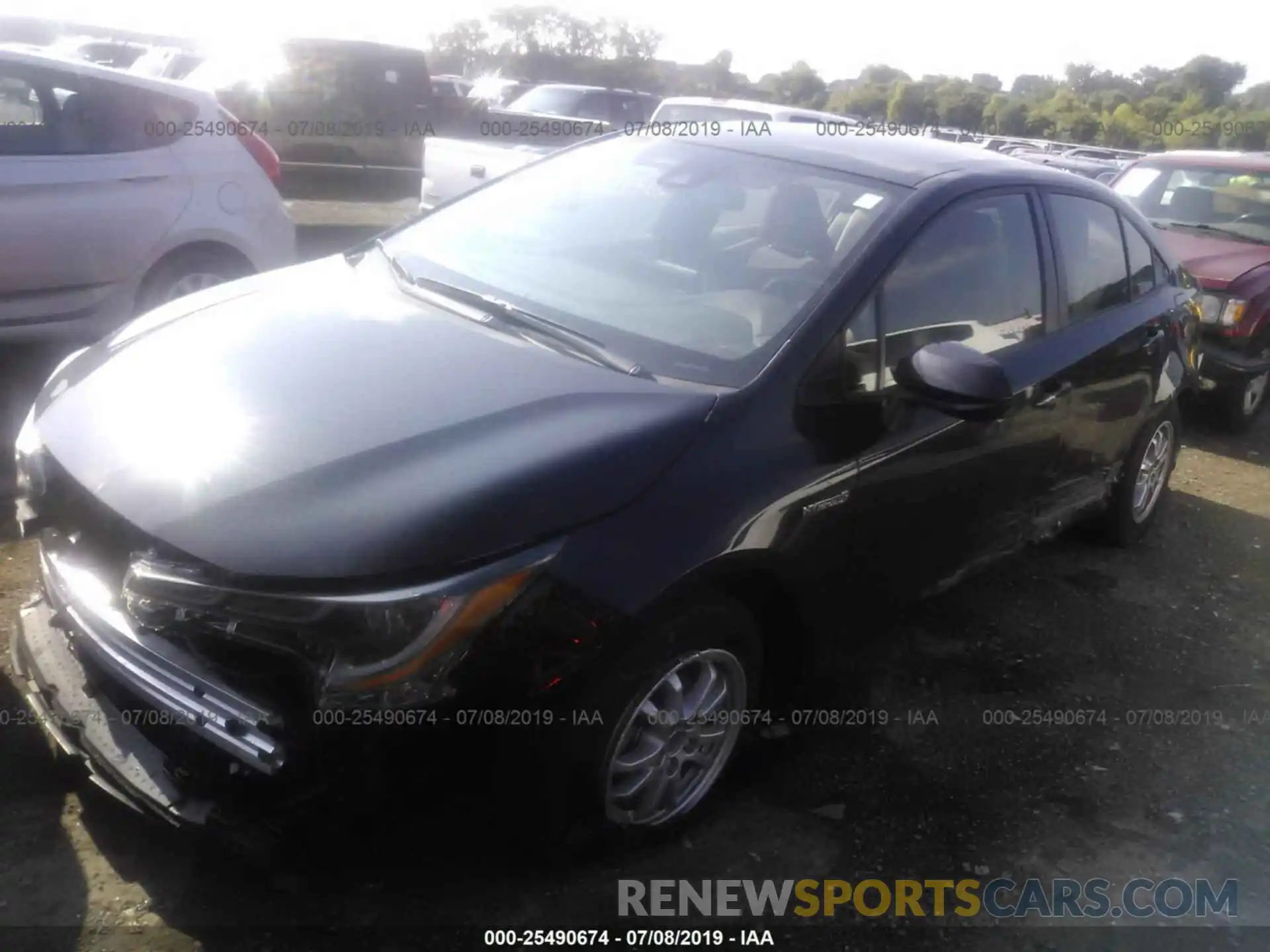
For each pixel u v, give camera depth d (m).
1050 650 4.36
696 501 2.69
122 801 2.51
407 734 2.31
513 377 2.90
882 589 3.44
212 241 6.12
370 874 2.76
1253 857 3.30
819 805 3.26
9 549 4.12
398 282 3.54
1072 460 4.38
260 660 2.35
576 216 3.78
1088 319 4.35
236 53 11.94
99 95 5.67
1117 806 3.46
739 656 2.98
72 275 5.50
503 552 2.38
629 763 2.78
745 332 3.11
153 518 2.44
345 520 2.36
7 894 2.60
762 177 3.69
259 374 2.87
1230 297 7.18
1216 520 5.99
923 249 3.44
